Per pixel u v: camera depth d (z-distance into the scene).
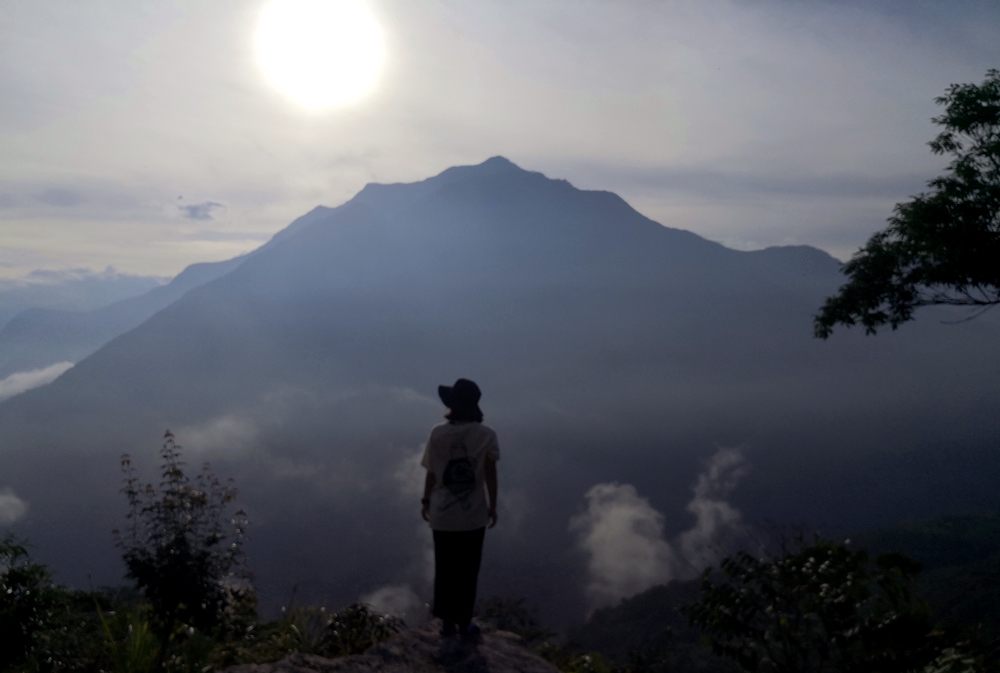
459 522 4.38
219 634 4.91
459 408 4.57
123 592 5.93
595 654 6.34
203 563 4.30
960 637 3.39
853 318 10.95
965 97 8.98
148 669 4.29
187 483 4.49
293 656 4.03
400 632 4.59
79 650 4.64
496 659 4.16
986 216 8.91
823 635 3.42
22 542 4.71
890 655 3.35
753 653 3.59
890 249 10.23
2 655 4.33
